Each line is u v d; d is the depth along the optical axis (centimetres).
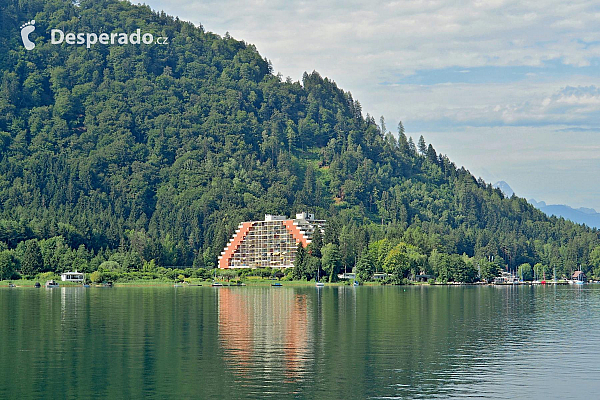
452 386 12644
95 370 13675
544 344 17025
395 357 15175
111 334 18300
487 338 17988
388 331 19250
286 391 12231
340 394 12075
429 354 15550
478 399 11869
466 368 14075
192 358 14875
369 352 15738
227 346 16388
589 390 12412
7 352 15525
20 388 12375
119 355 15188
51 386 12500
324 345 16625
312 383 12769
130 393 12069
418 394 12125
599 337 18275
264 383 12744
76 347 16175
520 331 19488
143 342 16950
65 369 13762
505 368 14112
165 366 14062
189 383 12694
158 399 11731
